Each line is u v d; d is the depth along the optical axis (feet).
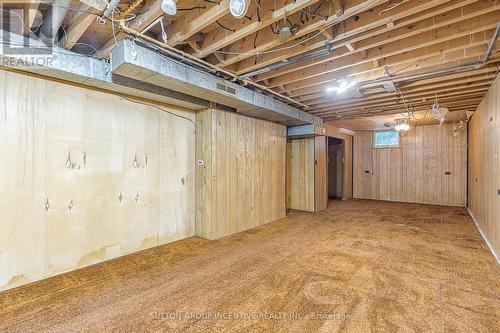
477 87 12.94
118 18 7.02
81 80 9.34
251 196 16.26
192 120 14.17
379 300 7.72
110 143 10.80
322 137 22.68
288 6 6.74
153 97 11.69
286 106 16.02
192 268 10.03
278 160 18.80
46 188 9.11
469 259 10.84
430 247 12.39
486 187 13.76
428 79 11.67
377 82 11.96
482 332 6.26
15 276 8.46
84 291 8.23
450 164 23.94
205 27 8.20
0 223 8.17
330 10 7.20
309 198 21.44
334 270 9.82
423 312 7.09
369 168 28.55
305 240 13.64
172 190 13.23
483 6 6.88
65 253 9.59
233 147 14.92
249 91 12.92
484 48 9.36
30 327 6.46
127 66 8.43
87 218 10.16
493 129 12.13
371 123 23.47
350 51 9.16
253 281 8.95
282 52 9.61
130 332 6.29
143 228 12.03
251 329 6.40
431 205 24.18
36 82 8.82
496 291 8.19
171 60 9.39
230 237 14.15
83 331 6.32
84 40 9.18
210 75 10.88
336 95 14.34
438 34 8.37
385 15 7.17
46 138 9.08
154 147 12.39
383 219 18.57
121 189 11.20
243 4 6.00
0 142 8.14
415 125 25.17
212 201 13.67
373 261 10.69
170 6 6.15
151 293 8.14
